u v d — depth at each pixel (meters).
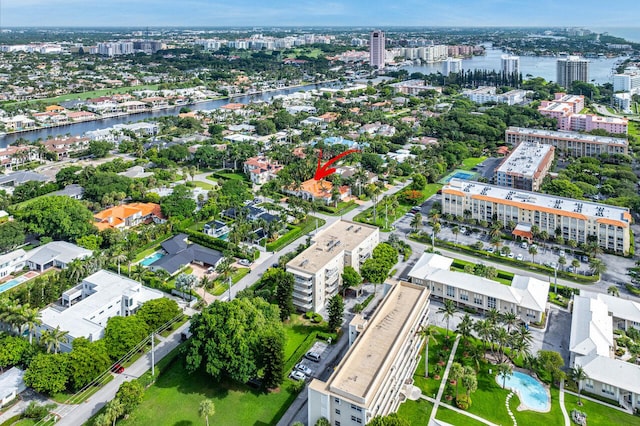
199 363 165.12
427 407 159.00
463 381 161.12
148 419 153.50
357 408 134.38
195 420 153.38
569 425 151.75
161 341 191.88
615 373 163.38
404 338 161.75
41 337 169.38
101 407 158.62
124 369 176.25
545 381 171.25
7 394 159.25
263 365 162.75
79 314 193.00
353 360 149.38
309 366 179.25
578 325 189.25
